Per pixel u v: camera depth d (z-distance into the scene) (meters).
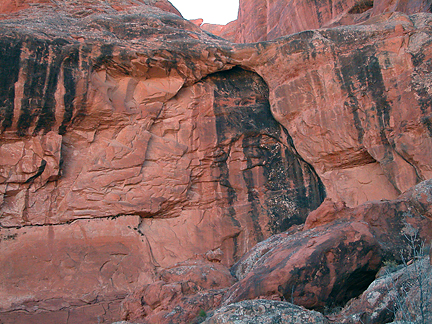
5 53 9.48
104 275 10.03
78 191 10.55
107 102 10.72
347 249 5.19
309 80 11.49
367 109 10.56
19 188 10.03
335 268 5.09
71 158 10.68
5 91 9.50
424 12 11.34
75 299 9.50
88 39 10.58
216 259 7.70
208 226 11.45
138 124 11.37
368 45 10.71
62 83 10.04
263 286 5.08
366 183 10.93
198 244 11.19
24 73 9.66
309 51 11.38
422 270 4.20
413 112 9.73
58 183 10.48
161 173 11.34
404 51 10.25
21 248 9.71
